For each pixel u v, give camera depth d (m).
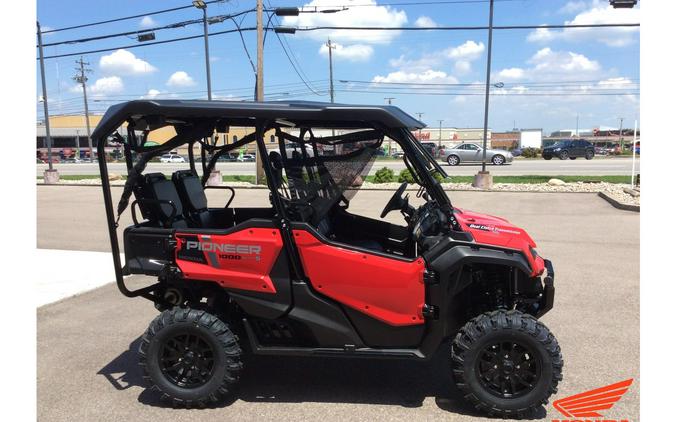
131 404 3.56
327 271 3.39
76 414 3.42
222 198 15.66
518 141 79.81
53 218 12.01
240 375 3.89
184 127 3.88
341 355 3.46
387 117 3.33
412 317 3.38
